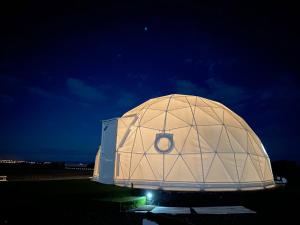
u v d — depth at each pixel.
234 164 19.38
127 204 14.62
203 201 17.33
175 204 16.66
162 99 22.92
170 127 20.06
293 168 38.62
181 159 18.92
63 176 28.91
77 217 12.73
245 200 17.86
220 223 12.37
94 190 16.78
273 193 20.28
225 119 21.62
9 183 20.22
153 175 18.88
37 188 17.39
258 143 22.69
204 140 19.55
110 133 21.30
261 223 12.46
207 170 18.70
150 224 5.80
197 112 21.09
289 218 13.39
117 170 20.25
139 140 20.30
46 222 11.84
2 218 11.68
